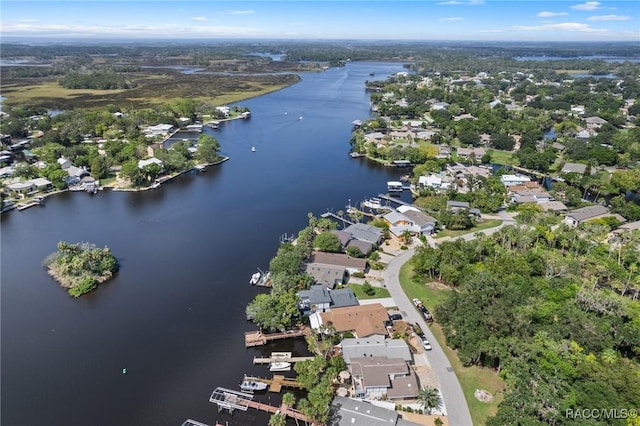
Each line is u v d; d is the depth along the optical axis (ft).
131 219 546.67
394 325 337.31
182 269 428.97
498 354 275.18
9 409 269.03
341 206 590.14
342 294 364.17
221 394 276.41
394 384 273.33
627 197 634.43
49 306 371.76
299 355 315.17
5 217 549.13
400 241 477.36
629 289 377.71
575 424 218.79
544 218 488.85
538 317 310.24
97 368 302.86
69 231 510.17
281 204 595.06
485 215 552.82
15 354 315.78
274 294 352.69
